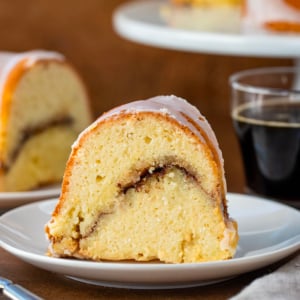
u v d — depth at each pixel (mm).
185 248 566
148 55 1239
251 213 622
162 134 562
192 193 562
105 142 566
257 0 807
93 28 1245
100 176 568
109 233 570
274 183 709
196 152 559
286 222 603
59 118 809
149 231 568
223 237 558
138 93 1253
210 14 896
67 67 811
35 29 1252
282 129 692
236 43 756
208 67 1216
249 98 712
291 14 788
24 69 778
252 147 711
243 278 557
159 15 895
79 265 523
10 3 1244
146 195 566
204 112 1214
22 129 781
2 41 1258
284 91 701
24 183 787
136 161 565
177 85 1236
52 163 807
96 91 1263
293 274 526
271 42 747
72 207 569
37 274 567
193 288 545
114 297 535
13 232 590
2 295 528
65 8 1241
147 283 535
